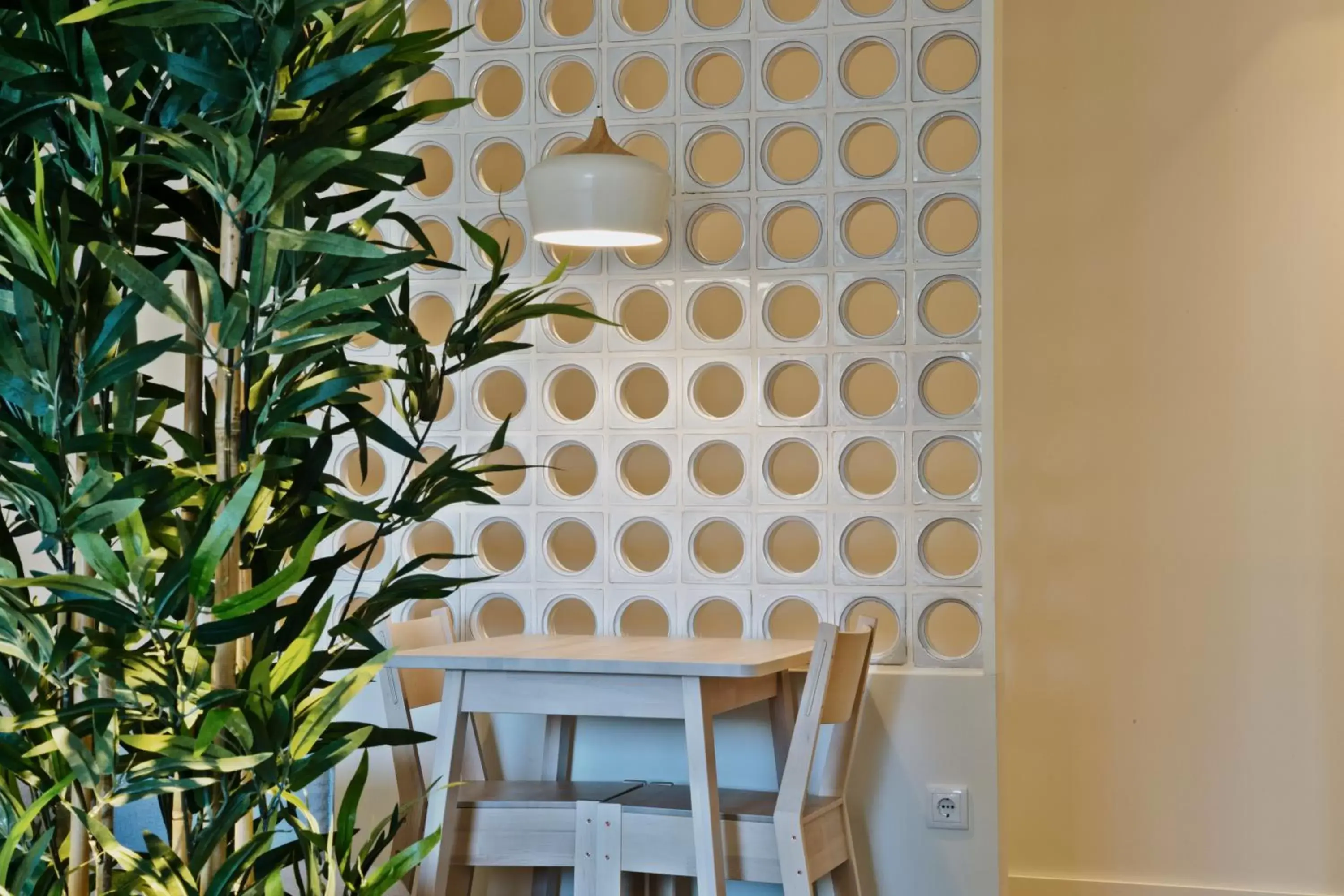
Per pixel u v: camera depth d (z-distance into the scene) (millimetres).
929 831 2932
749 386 3105
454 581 1421
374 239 3355
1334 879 3906
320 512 1432
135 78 1168
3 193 1245
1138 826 4051
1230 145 4027
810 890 2521
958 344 3002
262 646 1229
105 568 1064
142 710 1154
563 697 2568
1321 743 3924
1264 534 3979
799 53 3568
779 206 3109
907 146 3039
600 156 2770
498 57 3291
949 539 3178
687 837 2547
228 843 1312
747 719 3051
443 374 1531
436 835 1278
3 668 1144
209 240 1335
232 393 1193
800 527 3303
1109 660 4082
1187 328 4051
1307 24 3973
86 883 1188
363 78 1275
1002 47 3408
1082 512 4113
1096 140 4133
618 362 3186
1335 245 3943
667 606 3137
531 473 3223
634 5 3311
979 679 2932
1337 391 3932
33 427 1175
